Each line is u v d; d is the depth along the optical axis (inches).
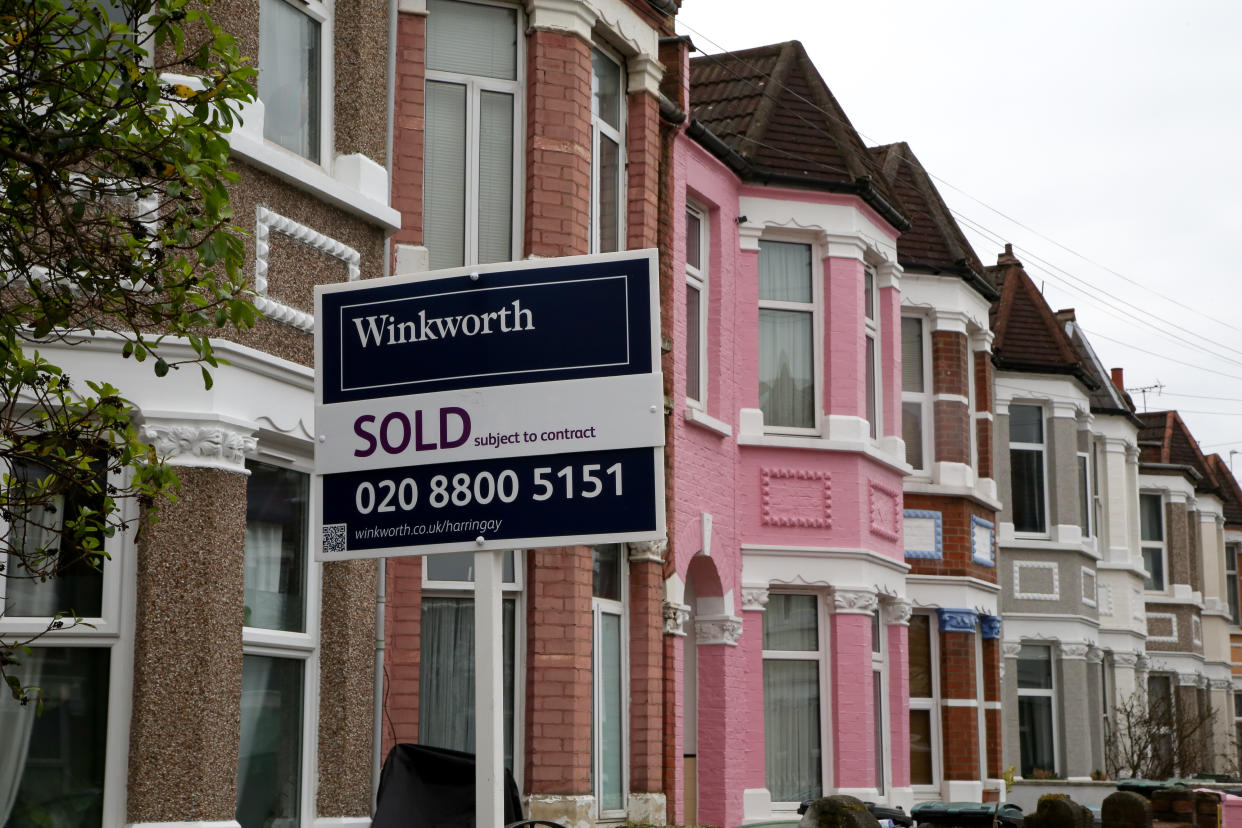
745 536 675.4
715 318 665.0
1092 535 1069.1
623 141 574.2
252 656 364.5
